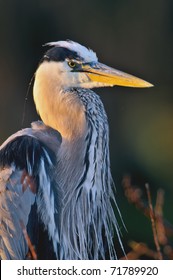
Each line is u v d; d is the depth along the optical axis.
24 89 24.92
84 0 24.66
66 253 9.32
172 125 25.95
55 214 9.21
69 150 9.40
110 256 9.70
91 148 9.42
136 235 19.27
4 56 24.73
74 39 24.80
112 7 24.89
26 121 24.25
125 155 25.31
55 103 9.59
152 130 25.78
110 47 25.16
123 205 20.42
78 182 9.37
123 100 25.80
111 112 25.70
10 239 9.04
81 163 9.38
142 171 24.88
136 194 8.53
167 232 8.18
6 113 24.53
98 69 9.71
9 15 24.53
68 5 24.64
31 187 9.07
